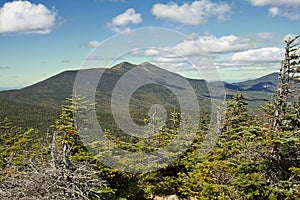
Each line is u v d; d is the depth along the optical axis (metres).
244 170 9.35
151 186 14.38
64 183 9.44
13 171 10.16
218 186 10.36
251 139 10.06
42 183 9.30
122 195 13.00
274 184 9.06
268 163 9.27
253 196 9.36
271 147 9.38
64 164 9.73
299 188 9.23
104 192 11.05
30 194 9.23
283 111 9.38
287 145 9.37
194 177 13.64
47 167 9.84
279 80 9.34
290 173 9.36
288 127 9.32
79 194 9.38
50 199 9.09
